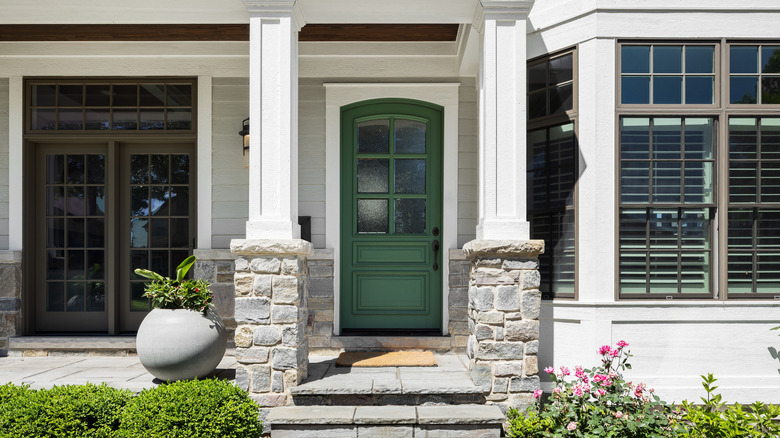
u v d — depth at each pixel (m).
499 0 3.91
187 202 5.51
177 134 5.38
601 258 4.26
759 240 4.34
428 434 3.52
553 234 4.55
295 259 3.83
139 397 3.41
